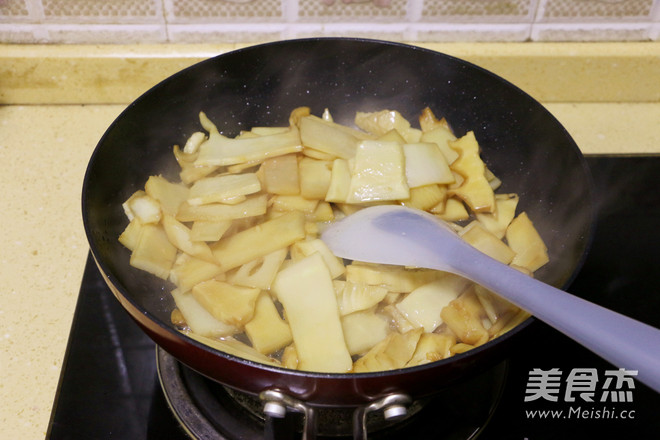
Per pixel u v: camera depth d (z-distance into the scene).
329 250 0.63
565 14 0.81
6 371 0.59
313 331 0.56
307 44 0.71
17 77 0.81
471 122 0.75
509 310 0.57
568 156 0.64
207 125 0.71
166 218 0.64
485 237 0.64
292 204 0.68
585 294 0.69
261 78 0.73
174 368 0.61
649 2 0.80
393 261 0.60
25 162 0.78
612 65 0.84
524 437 0.58
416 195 0.68
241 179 0.66
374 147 0.68
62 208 0.74
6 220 0.72
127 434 0.57
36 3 0.76
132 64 0.80
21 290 0.66
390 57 0.72
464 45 0.83
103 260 0.51
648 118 0.87
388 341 0.57
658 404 0.60
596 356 0.64
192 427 0.58
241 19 0.79
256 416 0.59
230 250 0.62
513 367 0.63
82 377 0.60
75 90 0.83
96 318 0.64
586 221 0.58
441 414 0.60
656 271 0.71
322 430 0.58
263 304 0.60
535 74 0.85
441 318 0.59
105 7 0.77
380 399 0.47
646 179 0.79
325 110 0.76
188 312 0.60
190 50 0.81
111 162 0.63
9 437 0.55
